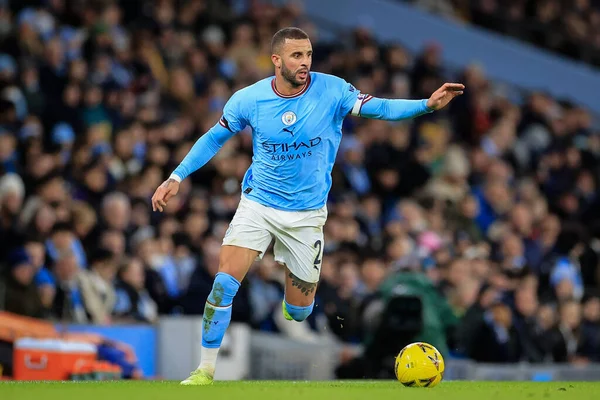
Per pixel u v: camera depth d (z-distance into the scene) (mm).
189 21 66438
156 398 19859
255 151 27156
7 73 51531
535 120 78750
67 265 40219
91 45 58031
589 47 97188
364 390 23250
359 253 50000
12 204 42531
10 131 49531
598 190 76812
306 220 27188
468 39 88938
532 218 63969
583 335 53219
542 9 95438
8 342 35750
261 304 45688
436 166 67750
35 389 22375
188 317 40281
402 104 26281
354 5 82812
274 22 70312
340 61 71062
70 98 53719
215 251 44562
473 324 44875
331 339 45875
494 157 71375
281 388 23609
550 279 56469
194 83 61719
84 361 35594
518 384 28516
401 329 38781
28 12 58906
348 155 61438
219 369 39844
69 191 47219
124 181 48750
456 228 60312
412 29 86000
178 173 26891
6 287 38656
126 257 43312
